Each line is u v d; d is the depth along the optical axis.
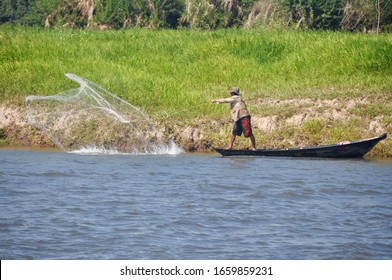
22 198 49.12
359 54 79.06
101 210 46.03
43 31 103.12
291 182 53.72
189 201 48.25
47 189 51.75
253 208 46.62
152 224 43.03
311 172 57.44
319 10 112.56
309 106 70.88
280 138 67.75
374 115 68.12
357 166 60.28
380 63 77.50
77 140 70.75
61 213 45.31
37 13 129.00
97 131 70.81
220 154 66.88
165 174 56.94
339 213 45.50
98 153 67.81
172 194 50.25
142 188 52.03
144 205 47.22
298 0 112.31
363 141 62.69
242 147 67.75
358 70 77.69
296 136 67.62
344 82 75.38
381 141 65.56
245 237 40.75
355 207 46.91
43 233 41.34
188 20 118.25
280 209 46.41
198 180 54.59
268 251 38.47
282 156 64.31
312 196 49.78
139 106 73.62
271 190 51.31
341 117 68.81
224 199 48.81
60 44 90.25
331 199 49.00
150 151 68.75
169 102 73.88
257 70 80.69
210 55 85.81
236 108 64.81
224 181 54.09
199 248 38.97
